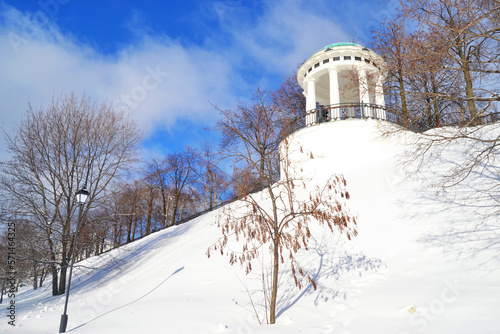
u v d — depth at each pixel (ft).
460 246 24.99
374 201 37.78
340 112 66.44
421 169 42.65
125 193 64.95
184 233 66.44
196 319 23.62
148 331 22.41
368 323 18.17
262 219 23.82
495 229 25.76
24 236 52.85
